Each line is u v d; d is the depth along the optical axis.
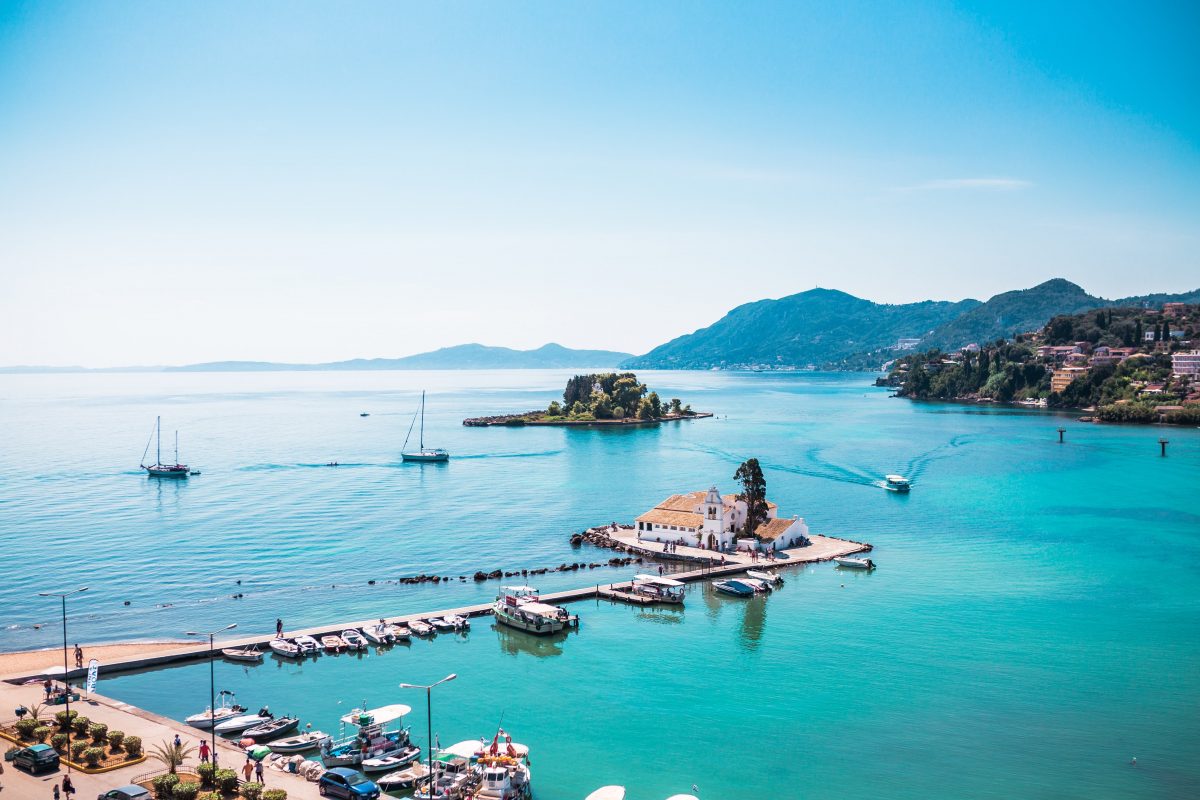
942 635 119.88
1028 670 106.62
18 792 69.81
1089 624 123.62
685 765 83.25
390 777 78.69
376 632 119.62
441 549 172.50
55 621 126.81
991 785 79.31
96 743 80.25
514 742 88.44
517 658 112.94
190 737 83.69
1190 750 85.94
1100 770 82.00
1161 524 191.00
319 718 94.62
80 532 186.12
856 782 79.88
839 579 149.38
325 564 160.00
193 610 132.50
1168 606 131.75
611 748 87.00
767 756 84.94
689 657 112.56
